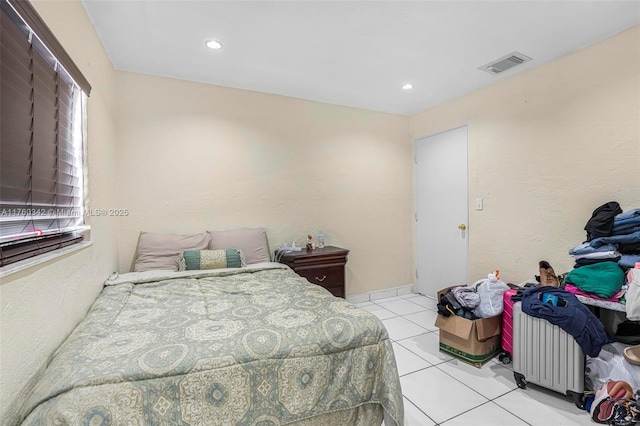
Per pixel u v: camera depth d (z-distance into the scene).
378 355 1.42
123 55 2.41
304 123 3.42
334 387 1.31
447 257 3.59
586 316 1.73
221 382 1.12
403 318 3.20
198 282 2.19
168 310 1.61
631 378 1.68
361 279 3.78
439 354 2.44
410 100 3.48
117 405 0.96
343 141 3.64
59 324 1.32
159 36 2.16
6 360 0.93
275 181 3.27
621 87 2.13
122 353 1.13
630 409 1.55
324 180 3.54
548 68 2.56
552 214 2.56
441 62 2.58
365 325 1.44
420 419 1.69
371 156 3.81
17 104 1.08
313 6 1.86
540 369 1.89
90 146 1.87
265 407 1.17
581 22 2.03
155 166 2.77
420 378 2.10
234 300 1.76
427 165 3.84
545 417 1.70
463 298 2.42
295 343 1.27
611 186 2.19
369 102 3.55
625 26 2.07
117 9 1.86
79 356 1.11
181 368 1.08
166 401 1.04
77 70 1.58
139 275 2.29
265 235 3.09
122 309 1.63
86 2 1.78
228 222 3.05
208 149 2.96
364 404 1.41
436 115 3.67
